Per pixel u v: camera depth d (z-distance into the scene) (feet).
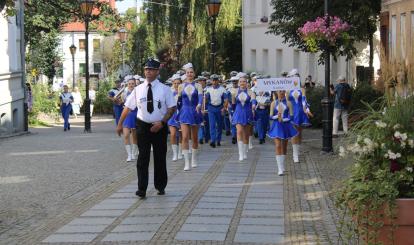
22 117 91.25
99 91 163.32
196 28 135.44
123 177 44.09
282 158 45.24
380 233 21.49
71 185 40.78
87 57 93.20
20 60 92.32
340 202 22.95
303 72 120.78
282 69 131.75
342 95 71.51
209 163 51.70
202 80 65.92
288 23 90.99
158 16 144.05
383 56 24.68
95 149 62.18
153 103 36.19
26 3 122.11
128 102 36.86
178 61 142.10
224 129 81.87
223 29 136.56
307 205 34.12
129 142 53.01
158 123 36.14
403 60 23.52
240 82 54.49
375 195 21.29
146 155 36.35
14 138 77.36
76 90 137.80
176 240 26.78
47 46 153.69
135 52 183.52
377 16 90.63
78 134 84.69
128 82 58.13
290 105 45.32
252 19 146.92
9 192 38.34
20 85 91.76
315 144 65.41
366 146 22.49
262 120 68.18
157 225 29.58
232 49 157.99
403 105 22.84
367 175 22.56
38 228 29.09
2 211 32.83
